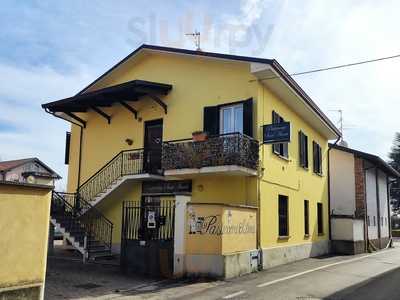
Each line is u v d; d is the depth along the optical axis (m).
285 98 17.12
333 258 19.70
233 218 12.70
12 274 7.81
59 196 16.81
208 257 11.96
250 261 13.53
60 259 15.67
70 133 20.59
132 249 12.81
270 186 15.62
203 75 16.17
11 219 7.89
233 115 15.30
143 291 10.18
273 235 15.63
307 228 20.05
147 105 17.61
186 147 14.53
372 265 16.75
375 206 28.28
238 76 15.21
